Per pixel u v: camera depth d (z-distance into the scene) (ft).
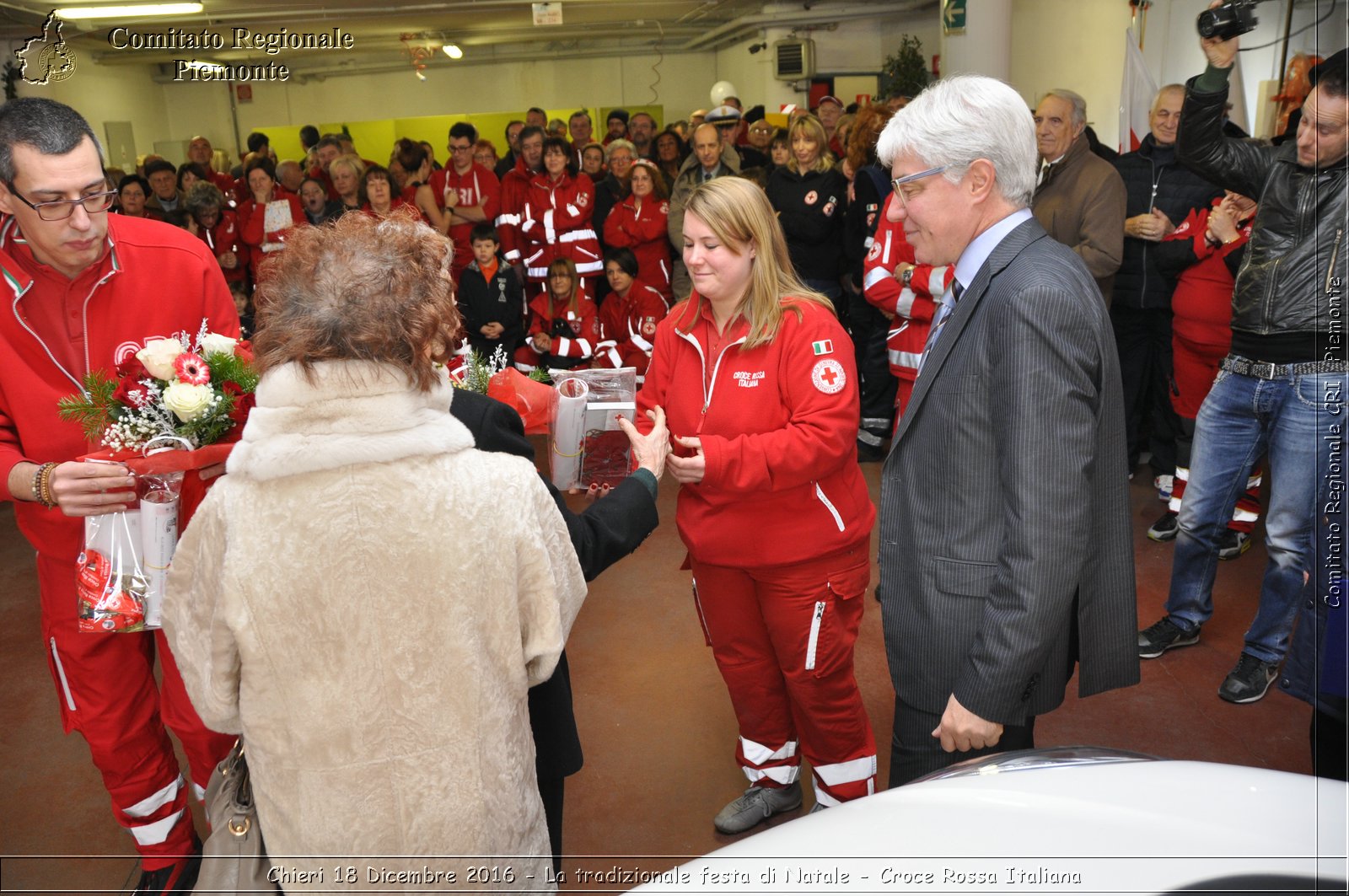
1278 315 8.83
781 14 44.65
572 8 40.60
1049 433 5.00
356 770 3.99
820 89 44.52
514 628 4.17
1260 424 9.54
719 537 7.09
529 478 4.26
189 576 4.14
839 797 7.85
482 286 19.06
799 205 17.83
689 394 7.28
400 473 3.92
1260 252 8.95
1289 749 9.02
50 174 5.99
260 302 3.99
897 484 5.93
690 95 54.19
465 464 4.09
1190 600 10.69
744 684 7.84
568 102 53.21
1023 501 5.05
